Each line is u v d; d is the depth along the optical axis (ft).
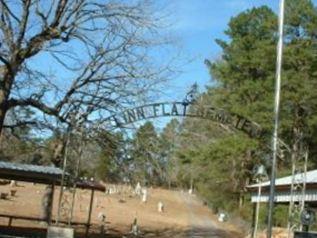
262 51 193.26
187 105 74.64
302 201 97.60
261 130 78.48
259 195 139.44
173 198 322.34
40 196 209.87
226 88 213.46
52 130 85.25
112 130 78.64
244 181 219.20
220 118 76.33
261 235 148.87
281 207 161.79
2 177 116.98
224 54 213.87
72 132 78.74
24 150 119.03
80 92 81.92
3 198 187.32
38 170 109.40
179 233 171.32
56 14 79.71
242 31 210.79
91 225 142.72
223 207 244.63
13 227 119.03
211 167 226.58
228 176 224.33
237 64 207.31
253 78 209.46
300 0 192.75
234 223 219.00
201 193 293.43
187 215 246.47
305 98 177.47
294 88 179.83
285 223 158.51
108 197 265.54
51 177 109.50
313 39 193.98
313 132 179.83
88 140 80.64
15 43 78.54
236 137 190.90
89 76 82.17
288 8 193.47
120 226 163.22
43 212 125.08
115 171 86.58
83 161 90.79
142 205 260.62
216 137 207.72
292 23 193.47
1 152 116.98
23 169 108.68
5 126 90.48
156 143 84.58
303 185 96.58
